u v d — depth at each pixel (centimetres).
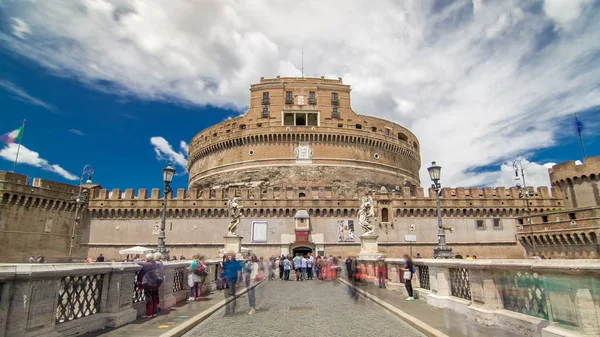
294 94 7331
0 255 4566
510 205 5619
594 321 698
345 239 5391
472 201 5619
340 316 1260
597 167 5200
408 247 5419
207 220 5456
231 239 2811
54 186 5172
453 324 1035
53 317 800
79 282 922
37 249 4900
